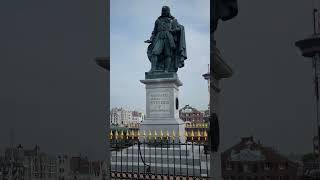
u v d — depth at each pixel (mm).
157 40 12609
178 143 9969
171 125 11539
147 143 10750
